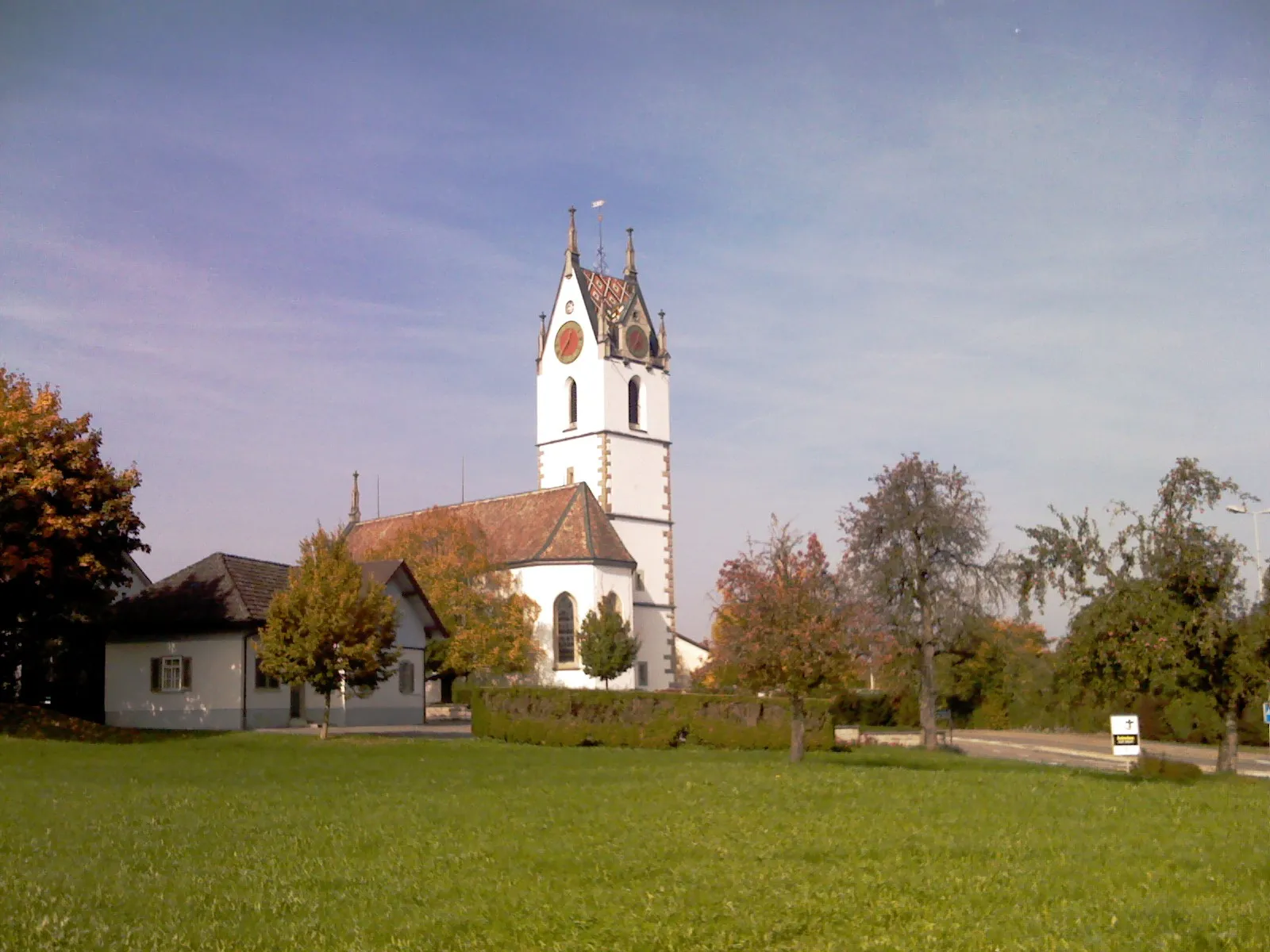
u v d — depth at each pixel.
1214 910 14.87
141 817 22.52
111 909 15.52
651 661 95.00
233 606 53.69
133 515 49.88
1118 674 34.00
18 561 45.97
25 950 13.73
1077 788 26.17
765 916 14.80
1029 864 17.53
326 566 47.03
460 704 77.19
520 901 15.59
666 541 98.31
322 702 56.91
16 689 56.69
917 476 56.56
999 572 55.62
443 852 18.66
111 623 53.91
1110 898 15.60
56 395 49.16
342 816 22.56
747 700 46.91
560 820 21.34
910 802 23.39
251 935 14.31
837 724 80.75
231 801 24.94
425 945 13.89
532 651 84.19
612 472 95.88
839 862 17.64
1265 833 20.11
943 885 16.25
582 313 97.94
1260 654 32.69
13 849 19.23
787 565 37.91
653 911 15.02
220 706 53.34
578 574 84.69
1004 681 78.06
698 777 28.33
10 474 46.50
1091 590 34.78
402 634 61.94
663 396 100.12
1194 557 32.94
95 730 46.91
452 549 79.69
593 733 46.88
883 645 55.66
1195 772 32.00
